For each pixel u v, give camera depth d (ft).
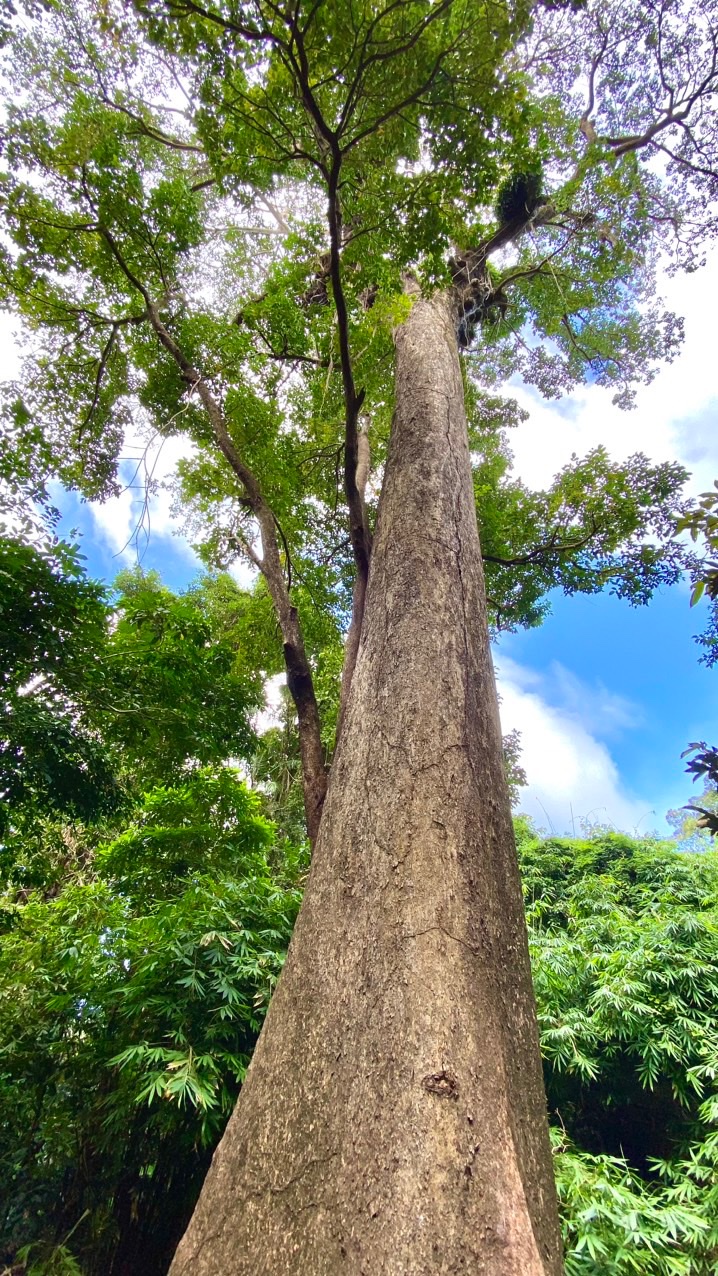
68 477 21.52
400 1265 4.36
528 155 12.07
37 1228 11.02
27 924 15.52
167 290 19.04
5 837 14.12
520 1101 5.80
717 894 20.51
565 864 31.48
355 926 6.59
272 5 9.23
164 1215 11.00
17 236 16.83
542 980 16.83
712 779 6.96
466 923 6.49
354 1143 5.12
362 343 17.79
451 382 15.43
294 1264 4.66
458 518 11.66
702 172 23.06
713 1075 13.60
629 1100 15.74
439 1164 4.82
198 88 11.82
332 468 24.85
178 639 16.39
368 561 13.21
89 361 21.06
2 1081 12.12
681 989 15.53
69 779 13.12
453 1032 5.62
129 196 16.44
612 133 24.02
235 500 22.72
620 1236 10.65
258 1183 5.27
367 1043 5.68
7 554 12.32
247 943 12.46
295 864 19.74
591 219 24.31
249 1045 11.54
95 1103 11.55
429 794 7.47
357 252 14.34
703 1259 10.73
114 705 14.26
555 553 23.53
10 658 12.33
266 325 21.61
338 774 8.47
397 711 8.41
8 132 15.44
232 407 19.98
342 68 10.45
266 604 26.94
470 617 10.05
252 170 12.62
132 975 12.36
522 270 26.63
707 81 21.61
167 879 19.52
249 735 18.12
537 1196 5.27
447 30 10.69
